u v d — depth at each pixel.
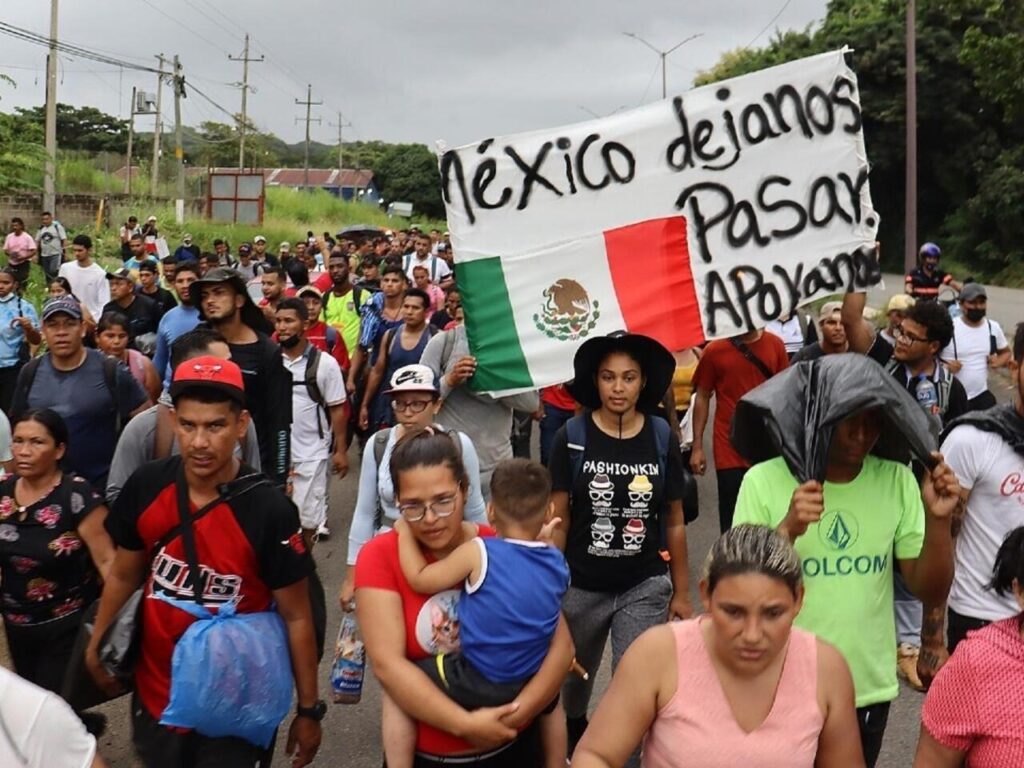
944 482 3.21
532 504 3.25
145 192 44.03
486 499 6.24
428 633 3.12
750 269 5.95
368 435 8.96
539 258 5.94
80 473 5.56
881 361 6.49
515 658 3.10
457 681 3.08
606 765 2.59
